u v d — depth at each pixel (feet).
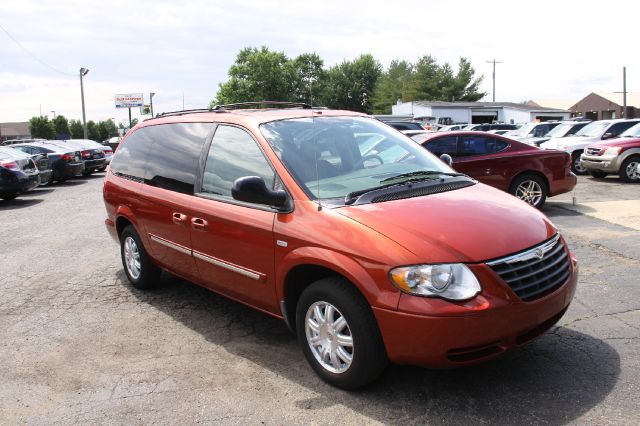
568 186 31.22
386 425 10.21
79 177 72.13
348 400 11.15
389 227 10.66
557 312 11.02
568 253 12.06
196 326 15.61
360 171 13.52
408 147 15.33
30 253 25.75
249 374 12.54
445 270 9.89
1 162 43.75
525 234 10.95
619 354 12.60
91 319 16.49
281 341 14.35
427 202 11.82
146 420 10.78
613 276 18.39
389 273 10.13
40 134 241.35
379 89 309.01
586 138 53.62
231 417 10.76
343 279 11.05
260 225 12.48
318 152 13.51
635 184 43.29
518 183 30.76
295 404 11.12
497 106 187.21
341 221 11.13
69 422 10.82
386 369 12.30
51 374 12.93
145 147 17.99
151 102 205.26
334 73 330.95
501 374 11.89
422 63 278.67
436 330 9.75
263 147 13.28
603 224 26.84
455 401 10.90
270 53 274.36
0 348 14.56
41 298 18.72
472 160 30.71
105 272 21.77
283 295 12.25
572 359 12.45
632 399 10.67
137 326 15.78
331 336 11.43
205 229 14.17
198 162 15.14
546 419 10.14
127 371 12.94
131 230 18.37
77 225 33.32
